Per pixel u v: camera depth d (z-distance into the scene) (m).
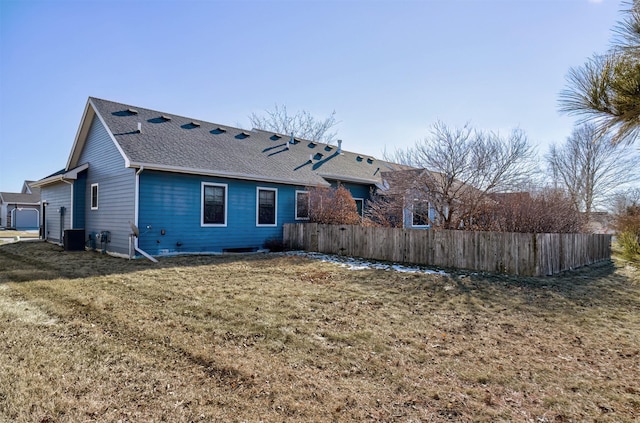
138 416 2.63
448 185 11.62
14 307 5.33
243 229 13.19
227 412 2.70
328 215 13.95
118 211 11.37
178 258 10.48
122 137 11.10
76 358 3.59
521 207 11.51
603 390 3.12
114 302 5.66
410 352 3.89
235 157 13.54
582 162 26.02
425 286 7.11
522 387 3.16
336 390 3.05
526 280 7.83
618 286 7.59
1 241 16.56
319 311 5.32
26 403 2.78
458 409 2.79
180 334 4.29
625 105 2.61
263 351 3.84
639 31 2.55
